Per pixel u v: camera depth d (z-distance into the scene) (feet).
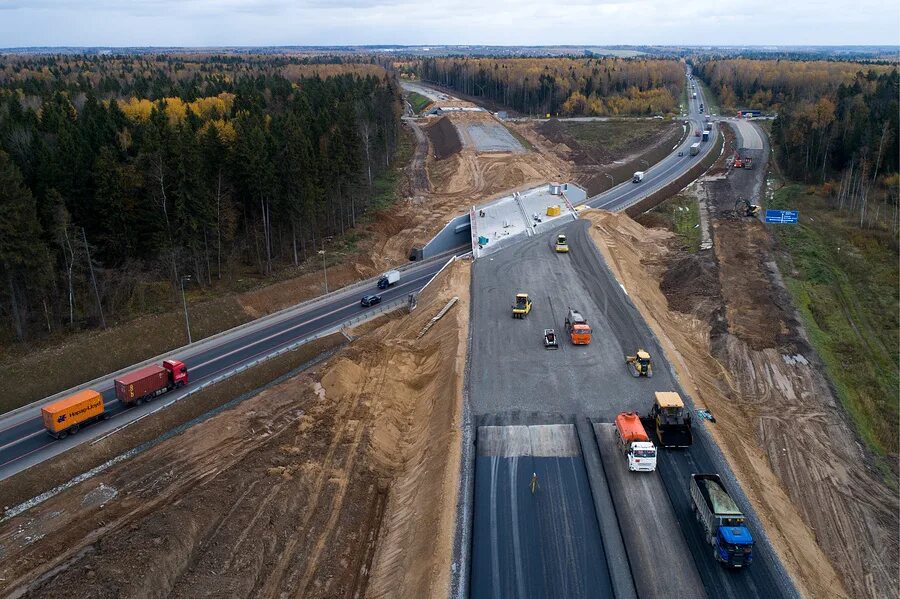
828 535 133.18
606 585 98.48
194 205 227.20
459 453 129.90
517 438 134.41
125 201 220.43
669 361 165.68
